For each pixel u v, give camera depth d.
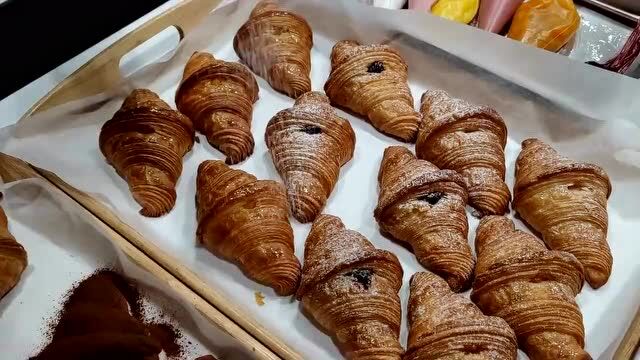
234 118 0.50
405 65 0.55
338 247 0.42
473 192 0.47
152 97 0.51
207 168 0.46
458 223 0.44
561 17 0.54
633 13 0.58
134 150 0.47
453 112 0.49
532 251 0.41
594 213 0.44
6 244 0.42
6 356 0.40
